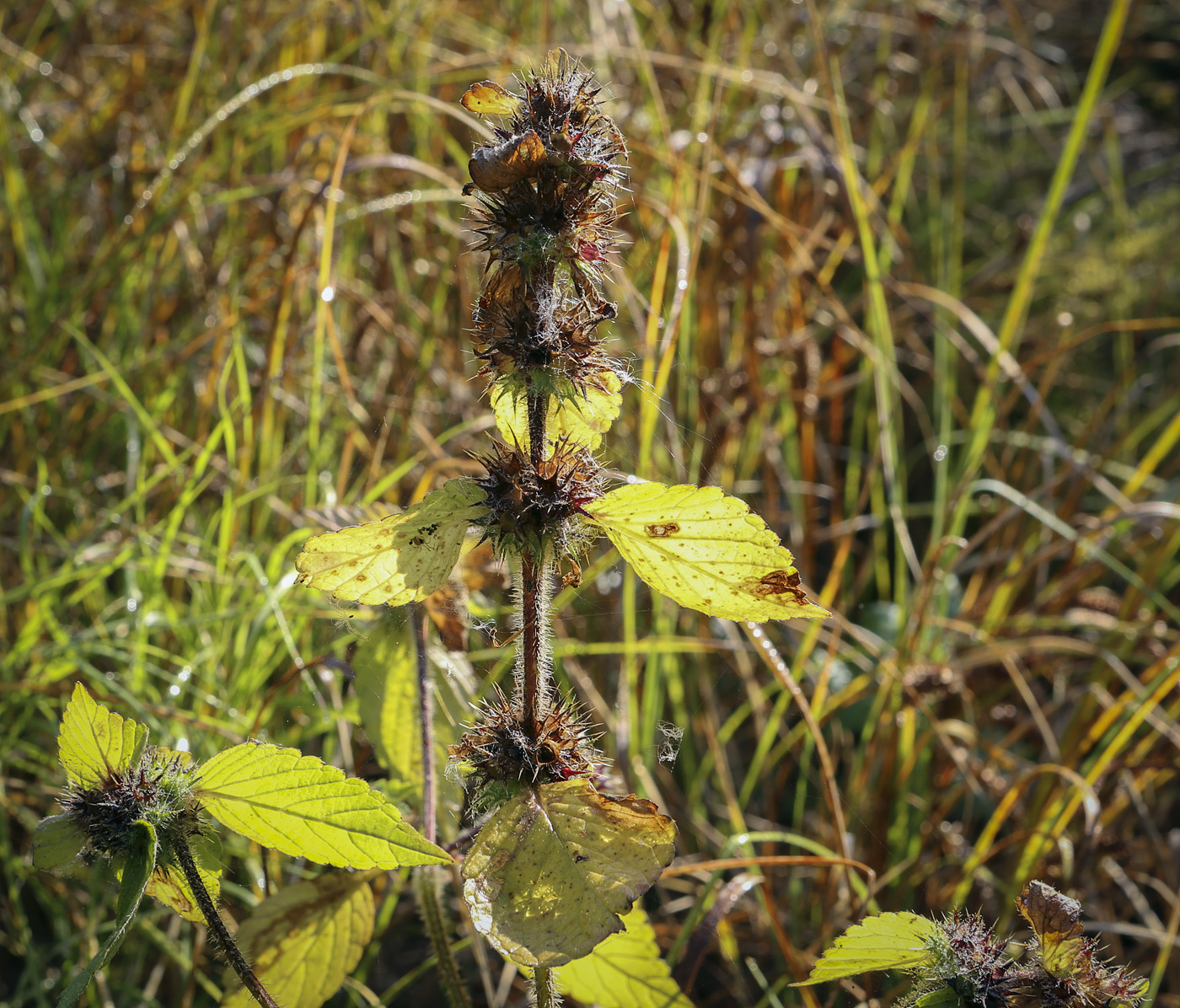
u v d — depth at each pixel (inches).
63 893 26.2
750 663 33.5
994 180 55.7
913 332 44.1
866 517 38.7
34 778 28.7
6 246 36.5
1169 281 49.3
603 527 15.7
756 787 32.9
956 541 30.1
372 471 28.8
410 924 28.6
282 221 36.4
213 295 34.7
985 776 29.6
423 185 37.8
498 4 43.9
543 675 16.5
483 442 31.7
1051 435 36.7
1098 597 34.1
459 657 22.0
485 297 15.4
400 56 39.2
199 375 34.7
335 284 33.0
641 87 40.4
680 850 29.4
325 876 19.6
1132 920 30.1
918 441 45.0
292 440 34.6
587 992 19.1
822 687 28.6
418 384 33.3
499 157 14.7
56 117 40.6
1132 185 55.4
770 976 27.6
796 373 37.3
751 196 32.8
